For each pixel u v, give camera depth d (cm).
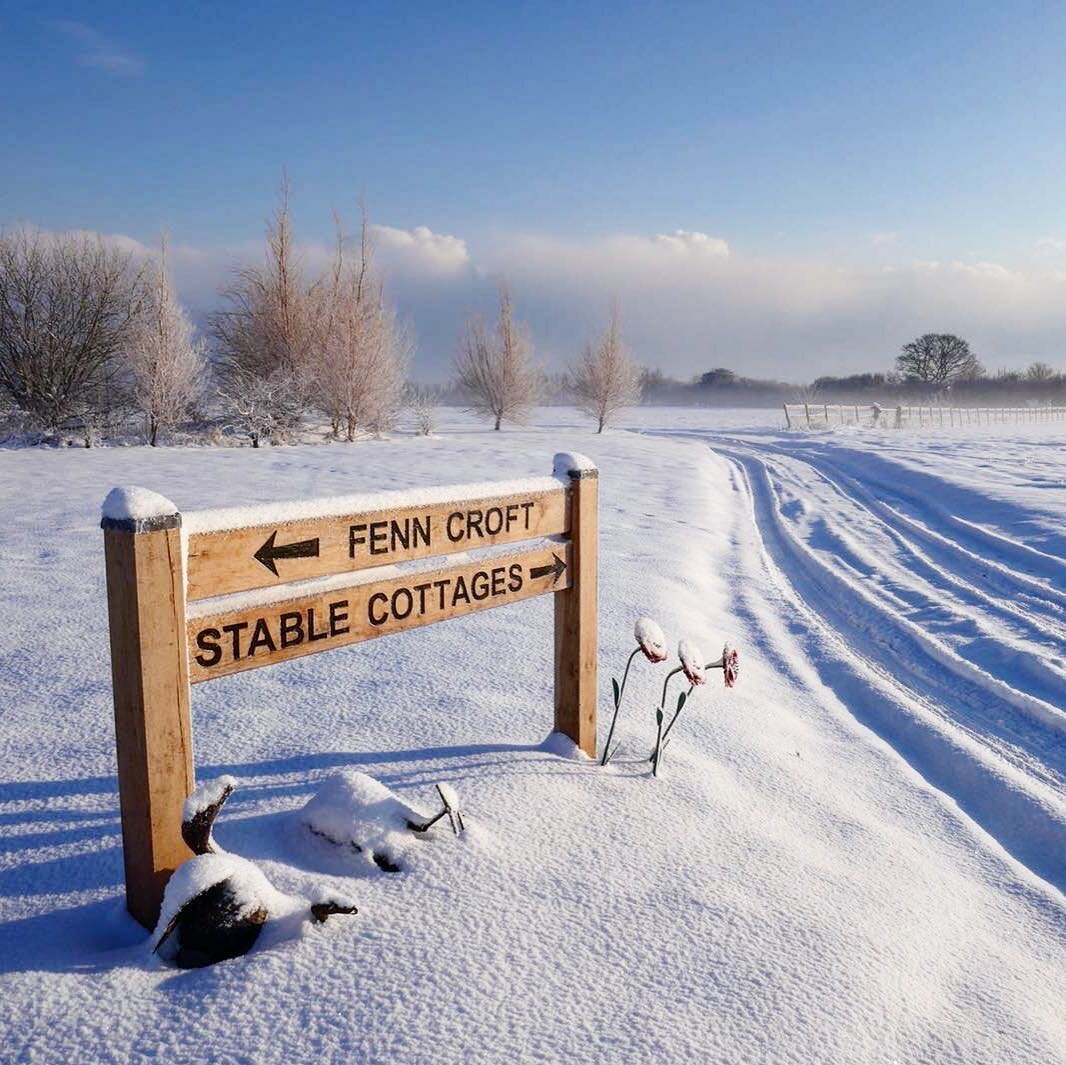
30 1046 159
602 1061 164
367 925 200
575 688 320
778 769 340
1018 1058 182
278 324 2712
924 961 216
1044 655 552
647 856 247
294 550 227
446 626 517
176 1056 158
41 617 520
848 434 3319
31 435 2314
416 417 3231
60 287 2434
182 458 1912
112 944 195
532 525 302
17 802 271
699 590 695
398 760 305
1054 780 384
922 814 328
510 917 209
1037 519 1068
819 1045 175
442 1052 163
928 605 710
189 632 204
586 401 3634
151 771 192
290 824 246
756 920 220
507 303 3600
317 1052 161
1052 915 259
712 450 2753
